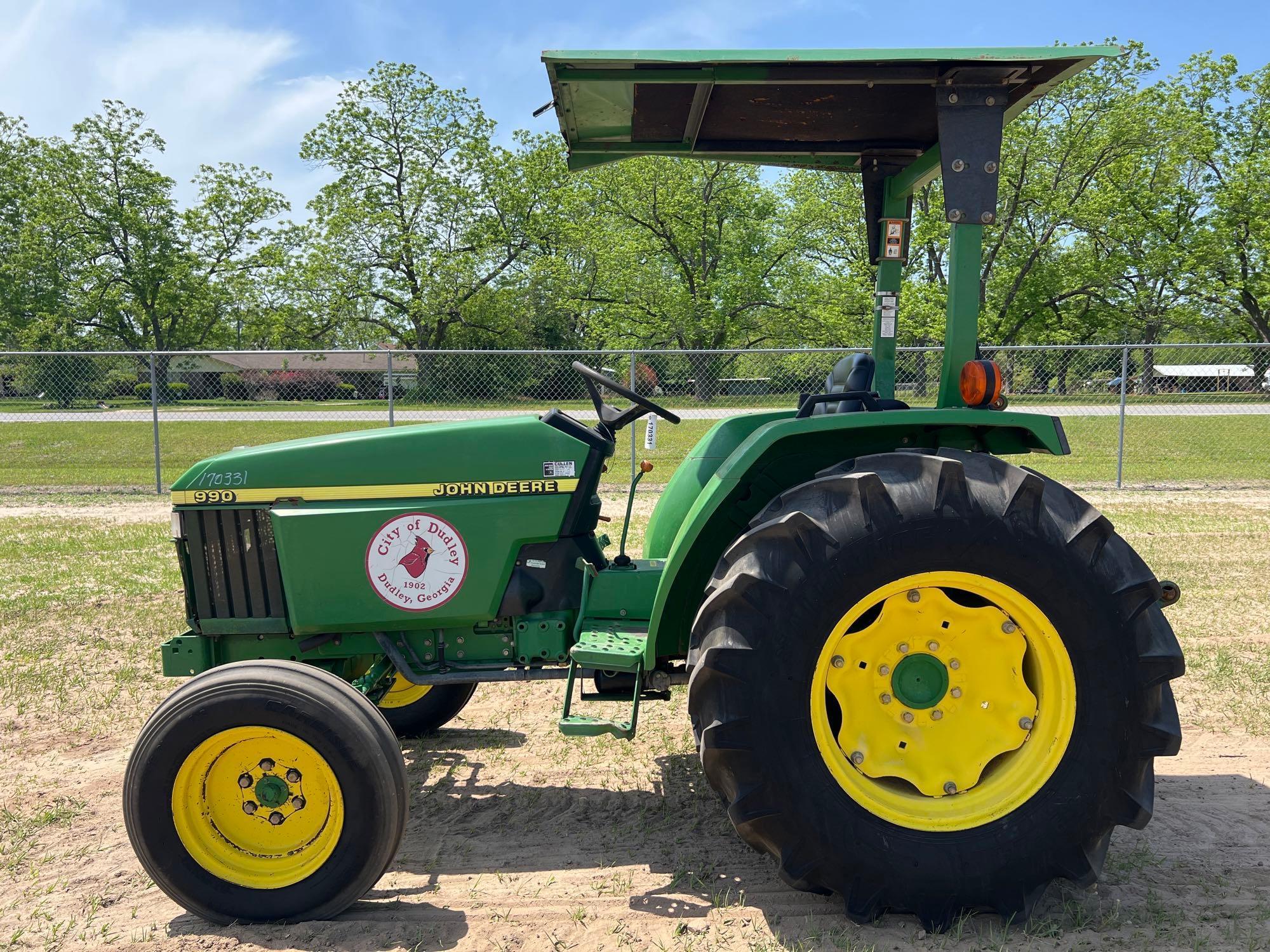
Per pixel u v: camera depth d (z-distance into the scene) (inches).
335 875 93.1
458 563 108.5
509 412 491.2
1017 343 1111.6
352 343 1336.1
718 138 134.3
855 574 89.0
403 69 1206.3
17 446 570.3
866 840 89.0
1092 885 96.1
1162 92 971.9
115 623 213.3
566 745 147.5
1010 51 92.7
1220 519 333.4
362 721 93.1
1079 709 89.6
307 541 107.9
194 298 1413.6
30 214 1390.3
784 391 496.4
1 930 95.2
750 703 88.6
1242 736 144.4
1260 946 87.4
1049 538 89.1
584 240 1290.6
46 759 141.1
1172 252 1024.9
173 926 95.7
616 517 342.0
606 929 93.3
